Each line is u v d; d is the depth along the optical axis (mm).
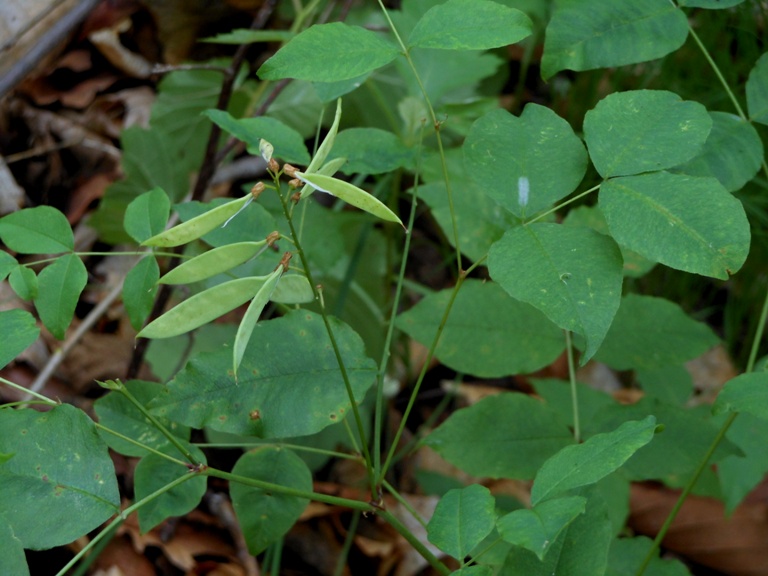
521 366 538
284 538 643
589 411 599
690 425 528
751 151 499
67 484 442
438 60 655
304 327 475
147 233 484
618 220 441
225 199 506
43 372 645
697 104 456
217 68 595
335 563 642
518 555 461
